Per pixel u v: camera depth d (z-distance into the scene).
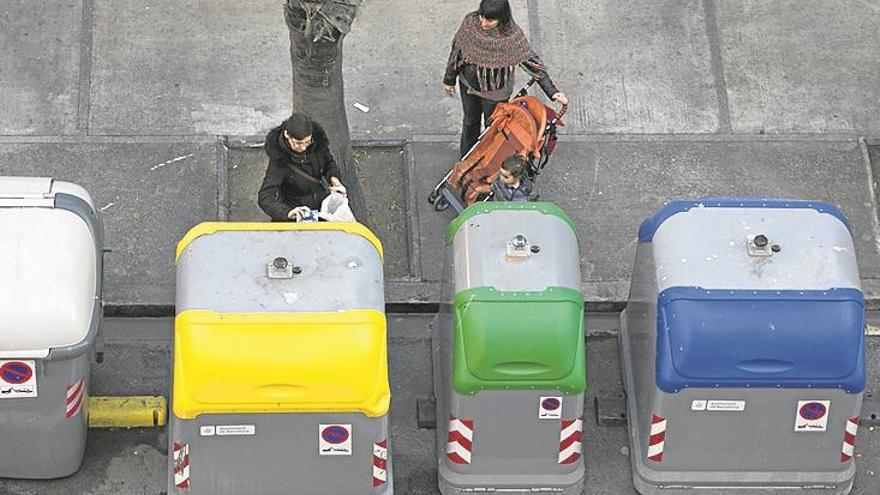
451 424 11.02
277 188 11.66
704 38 14.84
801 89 14.52
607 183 13.63
